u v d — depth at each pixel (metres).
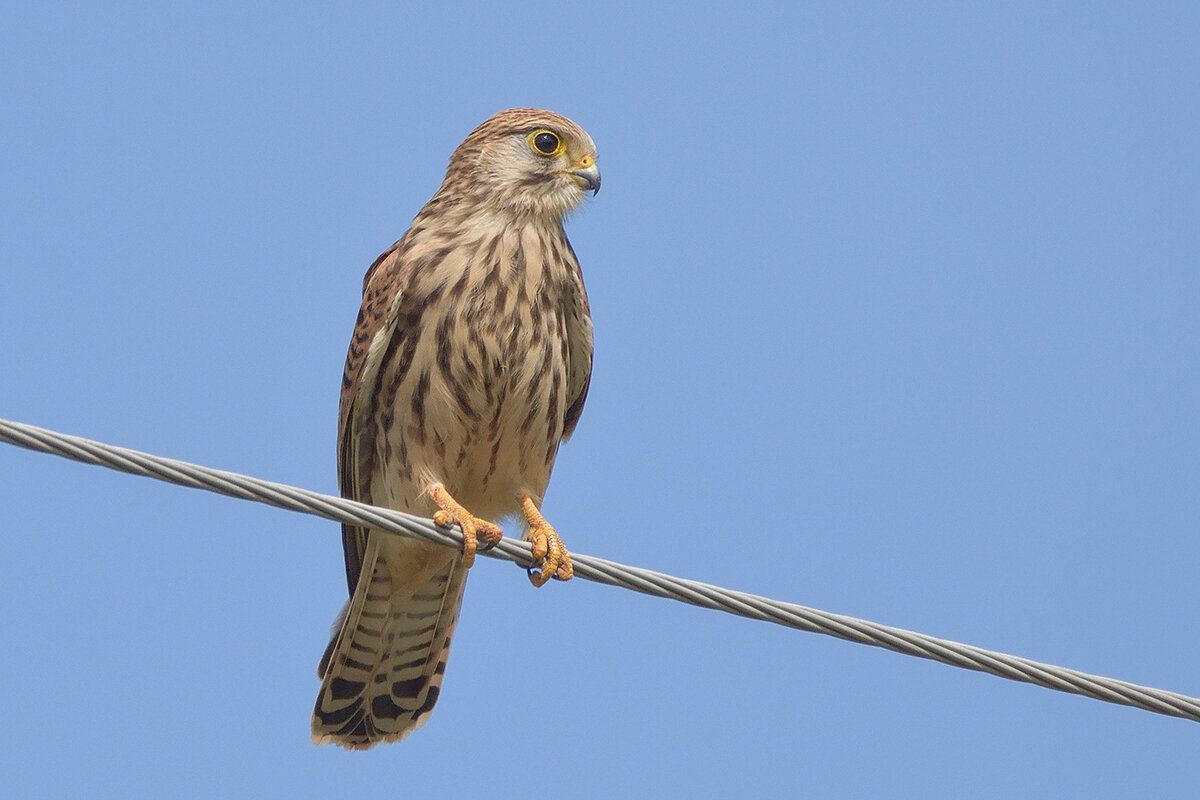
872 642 9.49
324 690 13.46
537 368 12.81
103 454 8.77
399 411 12.82
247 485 9.21
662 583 9.66
